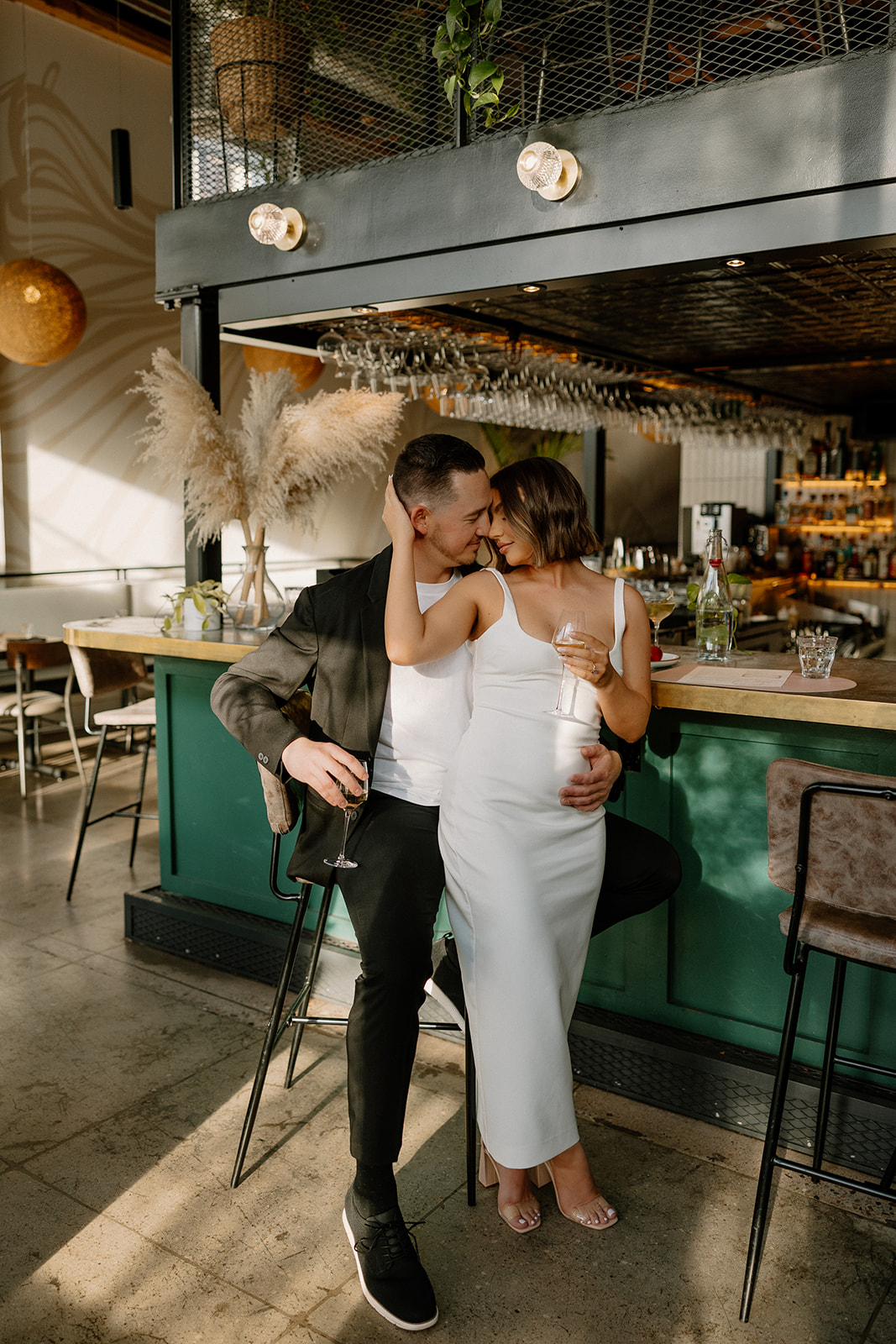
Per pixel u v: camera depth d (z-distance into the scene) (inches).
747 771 94.0
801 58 104.3
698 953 98.3
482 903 74.6
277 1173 88.0
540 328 181.3
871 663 105.5
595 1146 91.9
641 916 100.3
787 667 103.6
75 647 143.9
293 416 129.0
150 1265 76.8
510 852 74.7
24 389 272.4
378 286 126.6
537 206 112.2
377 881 77.6
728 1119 94.4
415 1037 75.5
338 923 119.6
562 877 76.3
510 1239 79.5
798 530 347.6
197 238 140.6
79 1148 91.4
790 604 302.5
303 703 94.0
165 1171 88.3
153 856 174.7
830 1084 83.4
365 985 75.0
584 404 204.2
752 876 94.7
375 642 82.6
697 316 171.2
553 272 113.5
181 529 322.0
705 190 101.9
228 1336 69.9
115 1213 82.7
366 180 124.3
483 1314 71.7
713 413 242.7
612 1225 81.0
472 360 165.6
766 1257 77.5
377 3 125.2
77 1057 107.5
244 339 152.4
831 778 69.2
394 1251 72.3
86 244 285.1
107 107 287.6
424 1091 100.7
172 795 134.0
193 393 127.4
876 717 81.8
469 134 117.8
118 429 299.1
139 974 127.3
